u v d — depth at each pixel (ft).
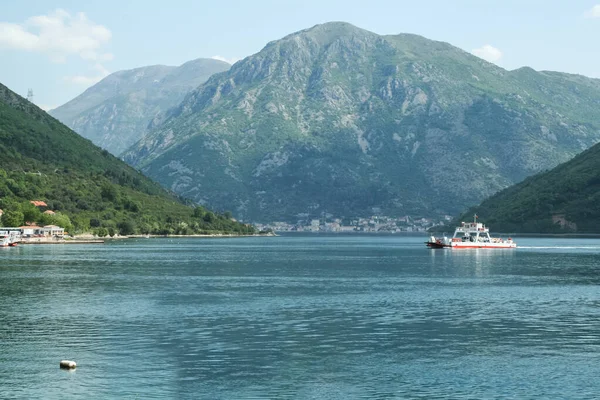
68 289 501.97
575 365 273.33
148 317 377.50
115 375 255.70
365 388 242.37
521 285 554.87
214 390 238.89
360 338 323.57
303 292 501.15
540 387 243.60
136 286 528.63
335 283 569.23
